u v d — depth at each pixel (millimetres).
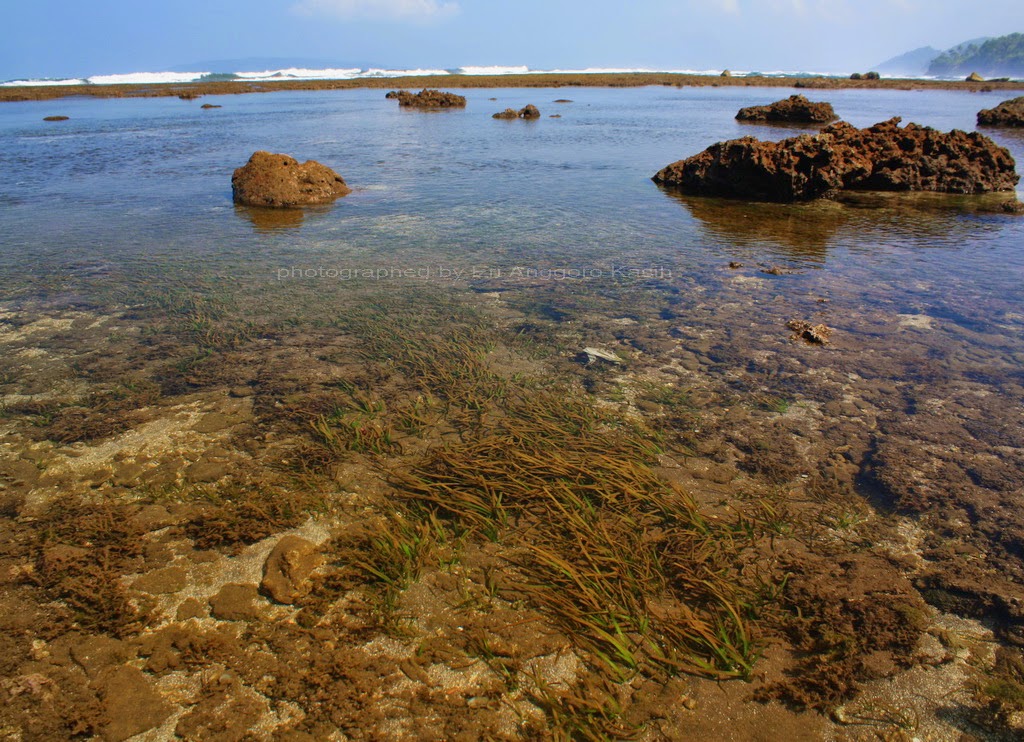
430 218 14438
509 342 7992
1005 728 3287
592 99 54281
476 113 41938
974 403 6422
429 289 9859
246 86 70125
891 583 4215
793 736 3256
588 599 4023
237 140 27516
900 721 3328
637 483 5141
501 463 5406
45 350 7707
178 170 20469
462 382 6945
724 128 32562
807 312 8852
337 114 40656
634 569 4316
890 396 6598
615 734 3242
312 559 4371
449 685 3520
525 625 3920
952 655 3705
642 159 22812
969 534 4668
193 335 8180
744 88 70625
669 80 79875
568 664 3658
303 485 5223
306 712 3350
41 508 4957
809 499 5078
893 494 5090
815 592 4137
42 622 3914
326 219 14445
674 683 3547
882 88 68000
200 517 4816
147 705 3387
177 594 4141
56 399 6566
